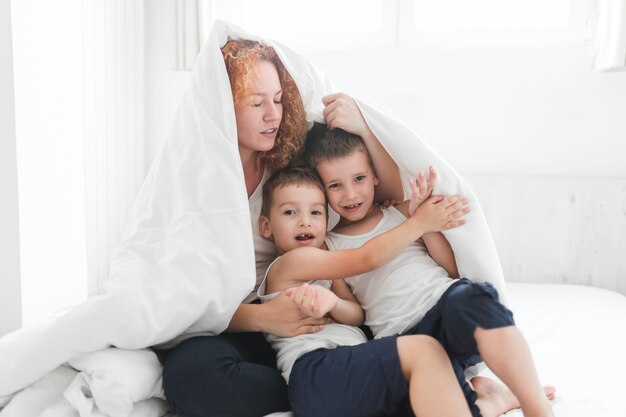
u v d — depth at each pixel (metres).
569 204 2.14
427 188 1.12
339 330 1.10
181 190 1.12
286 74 1.22
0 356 1.00
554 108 2.19
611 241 2.12
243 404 0.99
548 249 2.16
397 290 1.12
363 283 1.18
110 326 1.00
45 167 1.83
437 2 2.37
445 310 0.97
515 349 0.91
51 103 1.87
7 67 1.62
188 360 0.99
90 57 2.15
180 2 2.33
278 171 1.23
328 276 1.13
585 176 2.19
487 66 2.23
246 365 1.02
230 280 1.06
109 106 2.28
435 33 2.33
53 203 1.88
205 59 1.16
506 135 2.24
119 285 1.04
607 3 2.03
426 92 2.29
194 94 1.16
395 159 1.18
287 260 1.16
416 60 2.29
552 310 1.70
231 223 1.09
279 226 1.19
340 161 1.18
